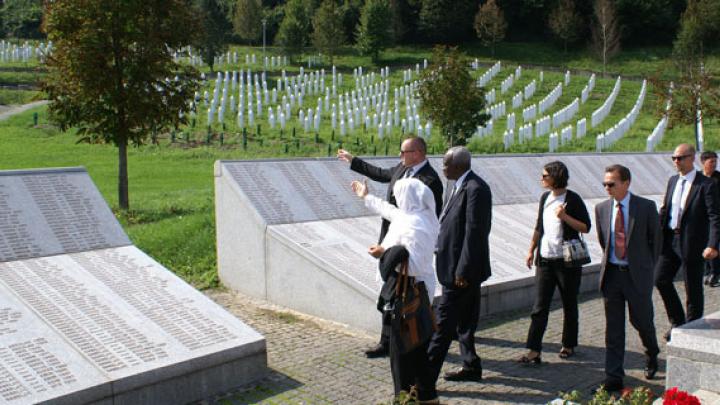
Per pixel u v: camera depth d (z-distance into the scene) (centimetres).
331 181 1058
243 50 7481
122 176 1567
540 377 667
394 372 552
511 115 3447
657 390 633
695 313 791
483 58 7906
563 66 7412
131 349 602
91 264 731
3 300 631
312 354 730
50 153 2666
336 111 3897
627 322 855
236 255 994
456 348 761
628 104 4591
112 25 1479
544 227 719
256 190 982
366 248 923
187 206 1580
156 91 1564
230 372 632
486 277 637
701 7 6931
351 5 8538
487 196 622
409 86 4859
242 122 3269
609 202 661
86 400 536
